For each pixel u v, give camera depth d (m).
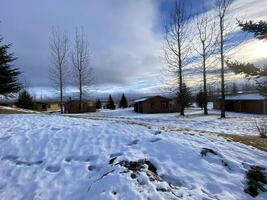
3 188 5.55
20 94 40.34
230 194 5.15
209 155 6.57
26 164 6.54
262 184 5.61
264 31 7.21
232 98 41.59
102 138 7.87
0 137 8.38
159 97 44.88
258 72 7.56
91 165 6.14
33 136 8.26
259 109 35.00
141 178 5.26
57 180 5.64
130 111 50.59
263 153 7.16
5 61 21.94
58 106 63.59
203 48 30.98
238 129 16.89
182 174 5.71
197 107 53.25
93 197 4.80
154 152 6.69
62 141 7.77
